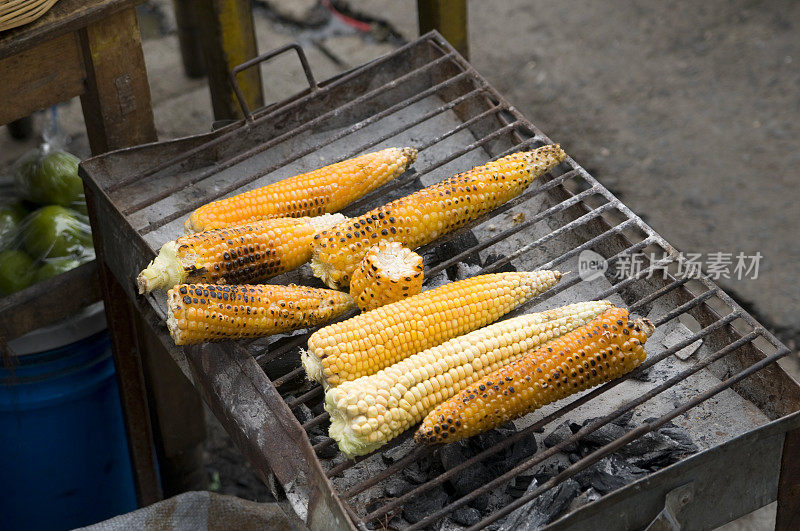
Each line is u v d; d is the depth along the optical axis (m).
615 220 1.98
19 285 1.42
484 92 1.33
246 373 1.12
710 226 1.98
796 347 1.76
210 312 1.10
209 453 1.68
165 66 2.34
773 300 1.83
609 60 2.37
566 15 2.51
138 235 1.19
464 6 1.57
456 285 1.15
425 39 1.38
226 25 1.63
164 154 1.32
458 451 1.13
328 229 1.19
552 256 1.32
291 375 1.12
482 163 1.37
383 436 1.07
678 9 2.49
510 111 1.32
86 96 1.34
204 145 1.30
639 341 1.10
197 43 2.24
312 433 1.17
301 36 2.44
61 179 1.47
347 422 1.06
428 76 1.41
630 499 1.05
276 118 1.36
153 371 1.42
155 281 1.14
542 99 2.28
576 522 1.04
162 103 2.24
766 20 2.44
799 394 1.12
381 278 1.13
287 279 1.24
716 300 1.81
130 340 1.38
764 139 2.15
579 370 1.09
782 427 1.07
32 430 1.42
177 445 1.50
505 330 1.12
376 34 2.45
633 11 2.50
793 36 2.39
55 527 1.50
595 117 2.23
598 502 1.03
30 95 1.30
